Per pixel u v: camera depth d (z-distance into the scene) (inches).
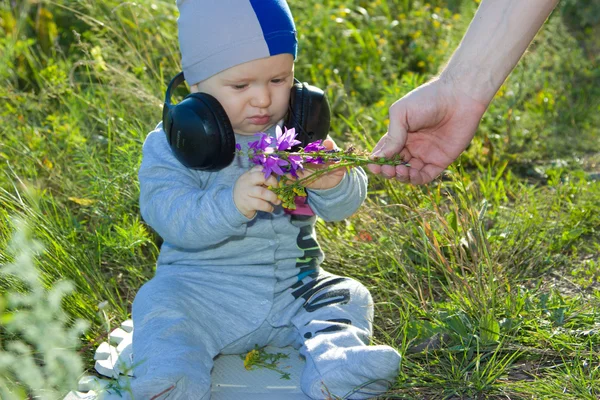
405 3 253.6
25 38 208.1
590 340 104.3
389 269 125.7
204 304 102.9
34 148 158.1
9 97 171.9
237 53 97.5
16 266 83.7
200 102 96.3
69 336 82.9
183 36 101.6
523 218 140.4
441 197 147.6
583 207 146.1
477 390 97.3
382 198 152.6
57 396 92.4
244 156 105.3
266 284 104.7
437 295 123.9
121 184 142.2
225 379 100.1
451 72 104.3
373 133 176.1
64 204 149.9
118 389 90.2
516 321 110.0
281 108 103.1
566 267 130.9
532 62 215.8
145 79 170.7
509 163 177.2
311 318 102.9
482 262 117.5
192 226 97.3
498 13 103.3
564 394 94.2
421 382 98.2
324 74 206.4
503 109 188.4
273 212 105.8
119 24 195.8
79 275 120.0
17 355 102.5
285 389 98.0
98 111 167.2
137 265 132.8
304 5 231.6
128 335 108.6
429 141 107.3
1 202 129.7
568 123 201.6
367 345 102.1
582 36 258.4
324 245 135.3
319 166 99.4
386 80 209.0
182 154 97.4
